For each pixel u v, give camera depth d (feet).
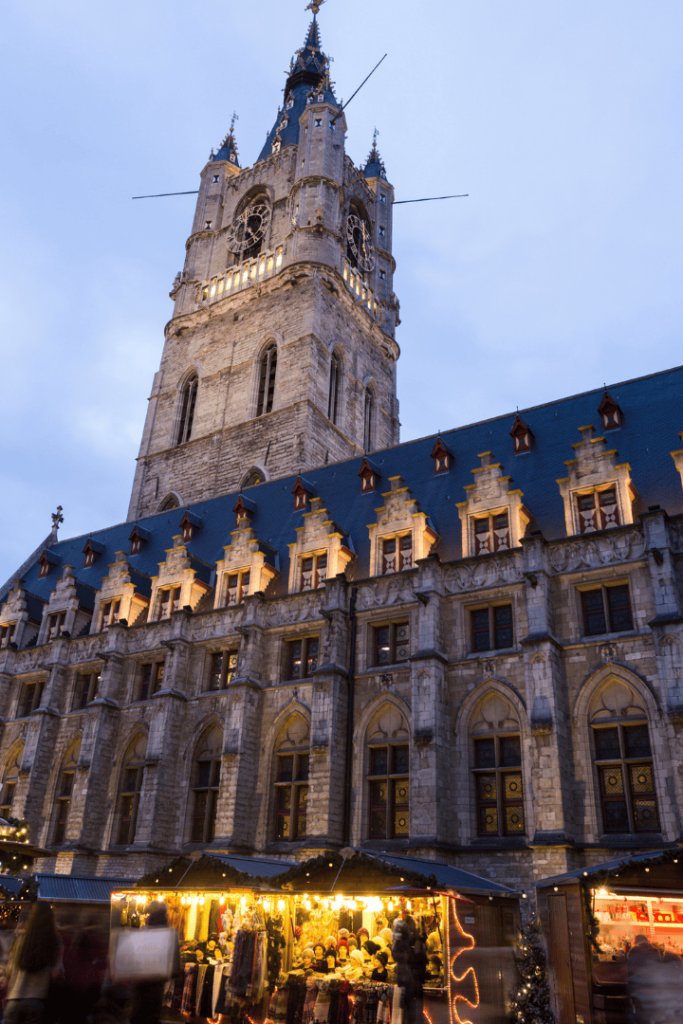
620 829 82.84
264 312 225.76
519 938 69.15
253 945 67.56
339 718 103.81
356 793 99.76
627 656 88.17
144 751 124.06
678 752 78.38
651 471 103.40
